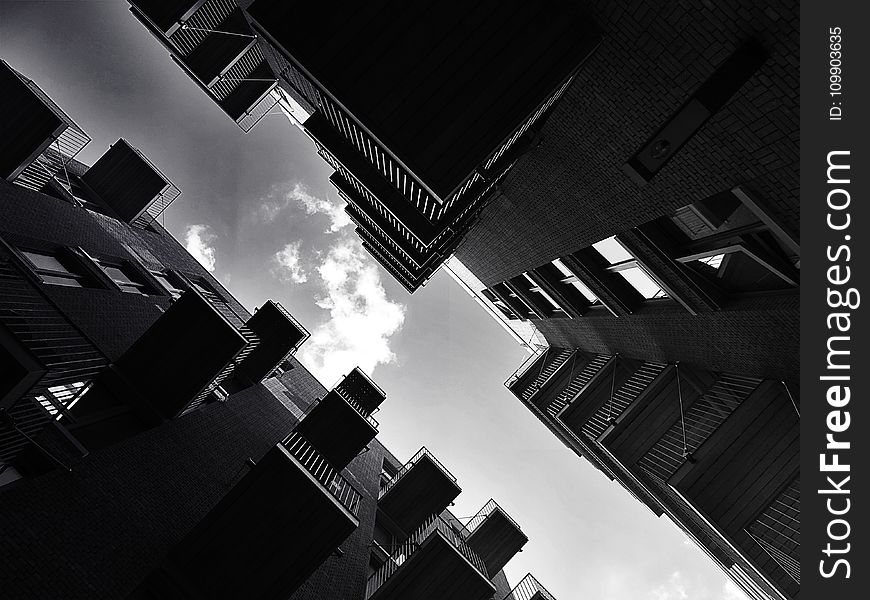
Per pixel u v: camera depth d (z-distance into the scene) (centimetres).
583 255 1248
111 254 1336
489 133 493
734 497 812
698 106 472
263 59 1559
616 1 486
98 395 890
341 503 848
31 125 1034
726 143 539
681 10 453
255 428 1470
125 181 1675
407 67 504
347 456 1388
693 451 855
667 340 1156
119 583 665
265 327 1689
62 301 941
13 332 561
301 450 1205
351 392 2053
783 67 428
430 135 494
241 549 743
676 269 884
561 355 2327
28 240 1009
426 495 2017
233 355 964
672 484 833
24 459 678
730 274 820
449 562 1234
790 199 542
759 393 870
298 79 888
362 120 496
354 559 1442
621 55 539
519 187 1141
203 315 964
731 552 933
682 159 614
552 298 1727
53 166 1242
